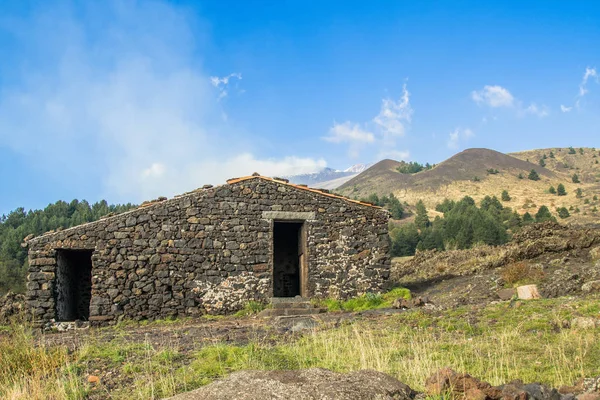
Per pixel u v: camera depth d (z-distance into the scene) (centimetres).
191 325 1692
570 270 1920
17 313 1855
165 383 843
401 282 2583
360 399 577
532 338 1066
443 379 645
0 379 925
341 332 1243
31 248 1834
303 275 2028
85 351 1087
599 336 1009
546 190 15875
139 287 1861
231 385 609
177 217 1930
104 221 1881
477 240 7331
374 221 2073
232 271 1930
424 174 19312
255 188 2005
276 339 1217
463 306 1490
